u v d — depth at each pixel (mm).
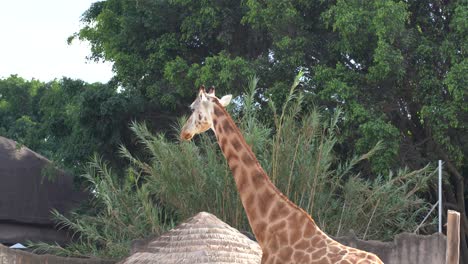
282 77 18734
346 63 19016
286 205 8125
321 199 15945
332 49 18625
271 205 8148
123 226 16469
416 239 14203
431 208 17703
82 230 16891
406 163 18250
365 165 18453
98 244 19094
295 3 19047
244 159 8344
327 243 7855
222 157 16297
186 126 8625
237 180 8328
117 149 20734
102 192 16734
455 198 19938
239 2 20453
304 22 18969
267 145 16672
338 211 16422
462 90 16469
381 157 16750
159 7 20828
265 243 8109
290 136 15789
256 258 11383
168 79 19406
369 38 17984
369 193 16266
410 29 17859
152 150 16172
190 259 11039
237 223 15445
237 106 18250
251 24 19562
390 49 16953
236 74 18297
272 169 15625
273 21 18719
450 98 17859
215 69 18578
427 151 18797
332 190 16141
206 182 15695
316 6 18938
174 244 11531
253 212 8219
